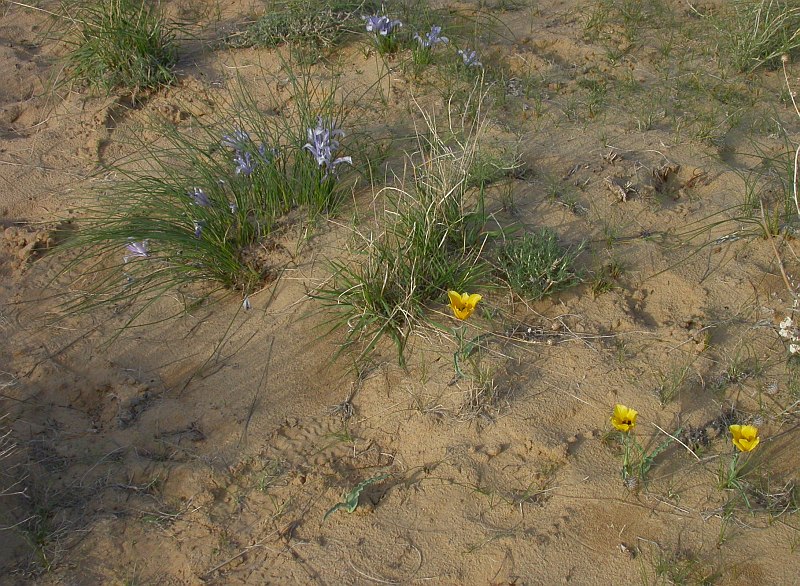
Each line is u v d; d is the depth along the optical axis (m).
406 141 4.59
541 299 3.61
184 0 6.13
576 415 3.18
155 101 5.20
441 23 5.65
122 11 5.45
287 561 2.87
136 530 3.00
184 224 4.01
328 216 4.11
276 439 3.24
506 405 3.22
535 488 2.97
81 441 3.31
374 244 3.68
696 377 3.26
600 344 3.42
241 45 5.58
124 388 3.49
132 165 4.71
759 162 4.37
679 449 3.04
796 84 5.01
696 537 2.79
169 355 3.63
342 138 4.55
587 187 4.19
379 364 3.44
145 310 3.85
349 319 3.60
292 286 3.82
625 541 2.80
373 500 3.01
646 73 5.17
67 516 3.05
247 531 2.96
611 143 4.51
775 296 3.58
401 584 2.77
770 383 3.23
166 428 3.32
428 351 3.45
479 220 3.87
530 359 3.38
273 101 5.07
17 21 6.12
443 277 3.59
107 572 2.88
